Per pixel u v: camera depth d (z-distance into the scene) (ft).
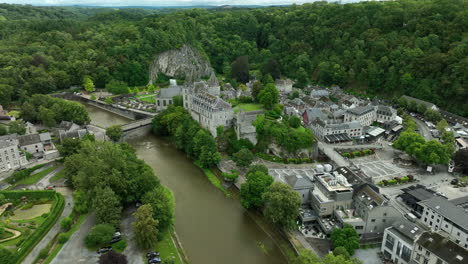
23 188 507.71
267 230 433.89
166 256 376.07
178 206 489.26
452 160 573.33
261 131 655.35
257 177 474.49
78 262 359.87
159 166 621.31
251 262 377.91
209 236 422.41
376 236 401.70
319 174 483.10
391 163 602.03
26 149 599.57
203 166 603.67
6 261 345.51
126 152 554.05
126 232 412.36
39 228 403.13
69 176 509.35
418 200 452.76
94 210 419.74
